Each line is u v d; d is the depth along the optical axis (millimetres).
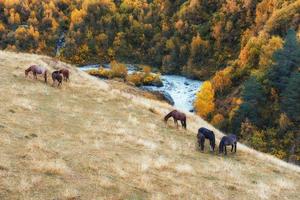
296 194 20547
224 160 23953
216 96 131375
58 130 22250
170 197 16672
